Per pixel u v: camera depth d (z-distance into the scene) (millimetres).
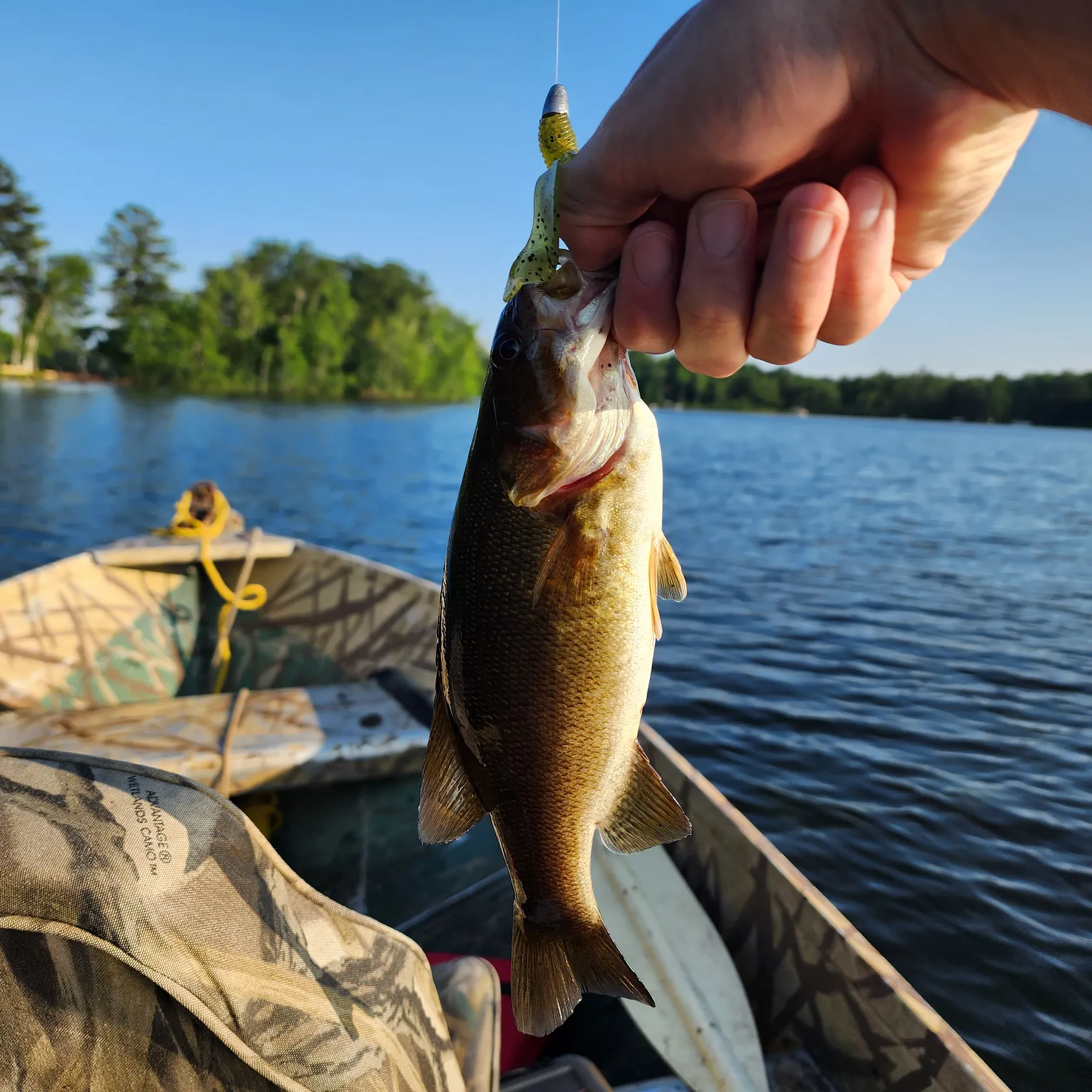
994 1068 668
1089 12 201
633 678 318
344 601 1060
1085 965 786
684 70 242
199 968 217
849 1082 435
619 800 327
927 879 914
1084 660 1666
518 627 314
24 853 210
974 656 1689
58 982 213
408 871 679
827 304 248
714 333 262
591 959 324
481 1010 387
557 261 299
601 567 312
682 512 3713
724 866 543
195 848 230
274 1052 224
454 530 327
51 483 3865
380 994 261
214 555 1073
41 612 925
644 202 274
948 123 234
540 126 302
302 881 260
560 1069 440
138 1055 216
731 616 1969
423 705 795
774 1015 486
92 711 771
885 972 424
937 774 1158
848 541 3033
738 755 1207
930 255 272
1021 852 970
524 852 324
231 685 1082
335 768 706
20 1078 210
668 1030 477
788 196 239
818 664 1627
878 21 226
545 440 302
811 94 236
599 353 304
